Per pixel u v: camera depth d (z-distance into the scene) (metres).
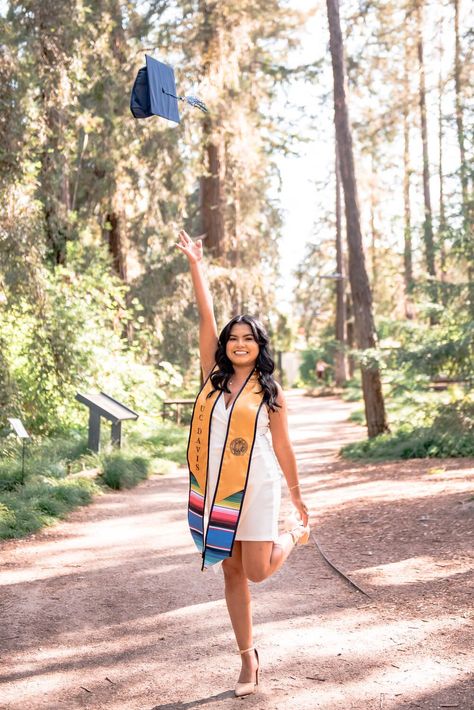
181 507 9.16
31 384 13.21
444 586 5.20
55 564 6.47
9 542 7.25
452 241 12.13
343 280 38.78
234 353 3.73
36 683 4.01
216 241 22.17
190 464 3.84
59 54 13.91
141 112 4.55
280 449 3.80
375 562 6.03
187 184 19.67
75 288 15.77
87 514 8.66
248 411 3.67
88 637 4.68
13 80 11.16
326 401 33.84
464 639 4.25
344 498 9.27
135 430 15.48
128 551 6.93
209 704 3.70
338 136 16.02
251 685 3.80
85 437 13.19
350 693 3.71
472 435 11.61
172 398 21.19
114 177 18.16
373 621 4.68
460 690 3.64
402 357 11.96
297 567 6.11
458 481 9.42
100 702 3.77
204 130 20.92
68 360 13.30
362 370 15.85
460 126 12.20
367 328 15.84
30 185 12.09
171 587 5.73
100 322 16.06
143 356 19.50
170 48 18.98
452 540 6.39
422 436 12.60
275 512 3.70
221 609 5.14
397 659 4.07
